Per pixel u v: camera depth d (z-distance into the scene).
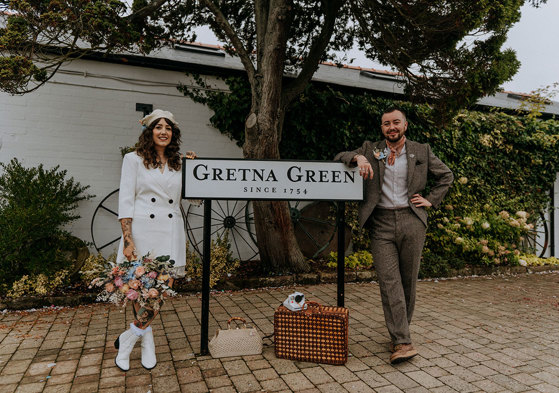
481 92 4.59
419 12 4.23
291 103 5.85
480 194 7.12
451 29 4.21
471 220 6.31
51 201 4.29
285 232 5.05
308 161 2.77
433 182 6.71
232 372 2.39
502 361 2.61
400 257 2.67
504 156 7.33
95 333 3.14
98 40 3.77
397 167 2.64
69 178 5.06
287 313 2.60
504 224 6.60
